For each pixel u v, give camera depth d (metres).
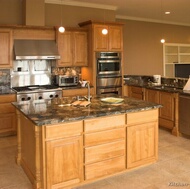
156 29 8.51
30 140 3.04
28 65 5.62
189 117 4.57
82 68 6.24
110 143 3.03
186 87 4.94
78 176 2.86
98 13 6.34
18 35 5.29
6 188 2.92
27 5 5.25
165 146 4.27
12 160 3.75
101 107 3.18
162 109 5.23
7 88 5.36
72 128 2.75
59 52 5.60
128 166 3.21
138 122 3.21
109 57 5.86
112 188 2.87
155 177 3.13
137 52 8.09
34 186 2.83
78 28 5.71
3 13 5.36
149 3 6.07
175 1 5.89
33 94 5.05
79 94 5.58
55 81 5.86
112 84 5.97
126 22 7.78
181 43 9.27
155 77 6.11
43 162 2.64
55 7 5.86
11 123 4.92
